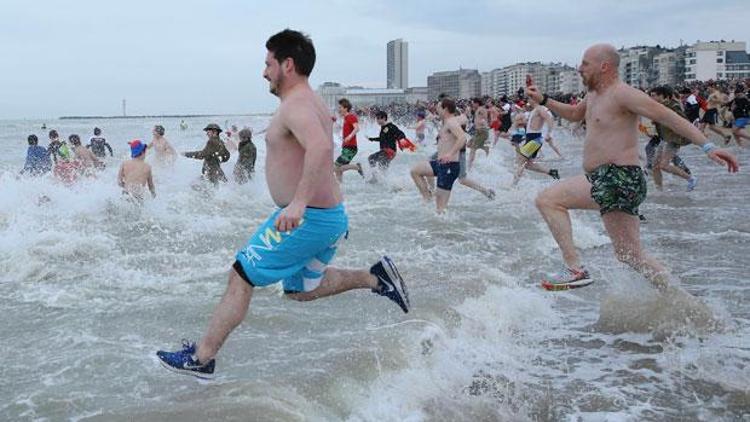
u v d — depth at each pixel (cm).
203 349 366
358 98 13650
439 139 1043
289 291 402
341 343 444
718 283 625
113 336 473
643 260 536
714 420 361
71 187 1151
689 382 412
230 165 1833
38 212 1028
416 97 15362
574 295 611
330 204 368
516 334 505
